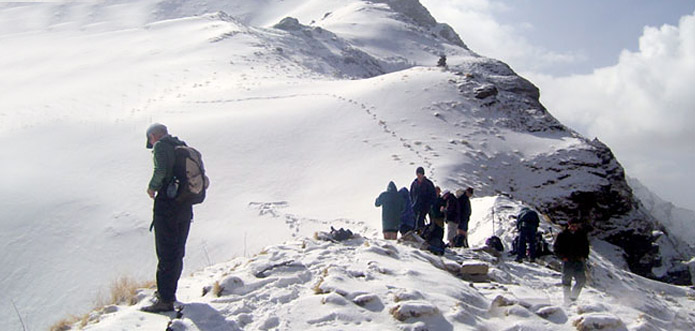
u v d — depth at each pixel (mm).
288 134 38062
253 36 83250
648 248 37188
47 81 57531
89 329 5863
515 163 37969
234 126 39156
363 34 120125
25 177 29766
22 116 43031
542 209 34438
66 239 24062
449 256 12508
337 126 39500
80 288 20547
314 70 74875
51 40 84812
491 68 107188
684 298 14828
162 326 5969
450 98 45438
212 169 33000
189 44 74500
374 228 24609
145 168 32344
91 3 163875
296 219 26469
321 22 135875
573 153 39750
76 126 39844
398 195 14898
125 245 23938
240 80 55531
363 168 33188
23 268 21641
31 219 25234
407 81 48000
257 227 25734
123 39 80875
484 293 7910
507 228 16781
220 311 6344
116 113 44344
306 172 33188
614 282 13367
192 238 24594
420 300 6445
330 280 6844
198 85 53312
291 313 6207
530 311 7027
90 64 65312
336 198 29562
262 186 31219
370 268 7711
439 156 35719
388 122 40500
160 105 46156
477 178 34031
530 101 50719
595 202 36812
